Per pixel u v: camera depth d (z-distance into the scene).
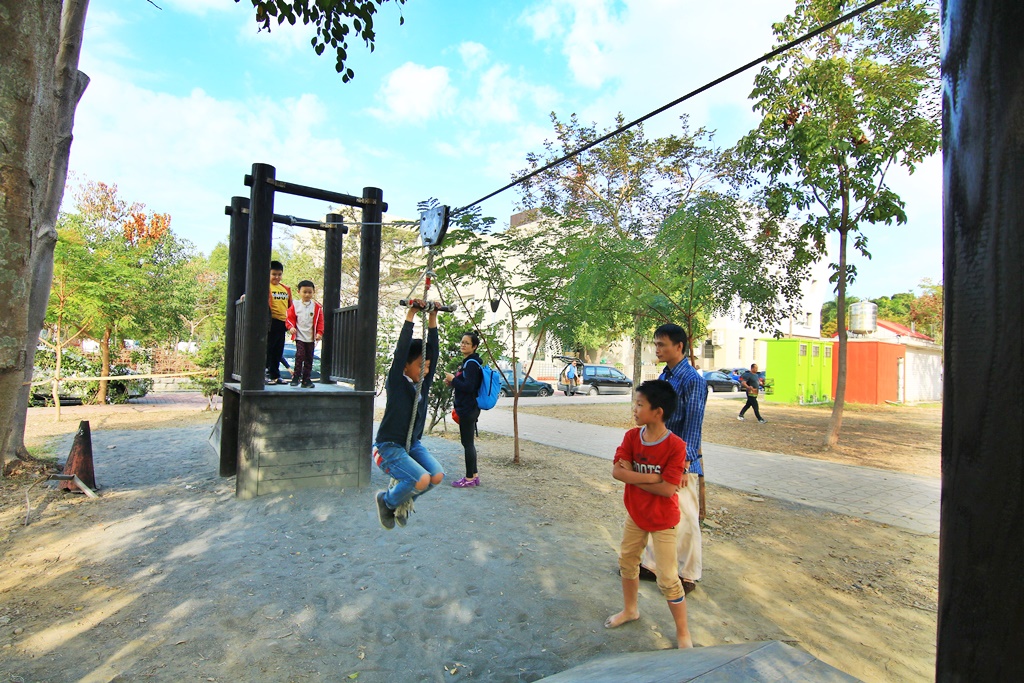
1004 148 0.91
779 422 16.53
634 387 17.42
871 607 4.09
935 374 27.66
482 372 7.02
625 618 3.64
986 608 0.91
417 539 5.02
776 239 10.52
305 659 3.18
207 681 2.93
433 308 4.13
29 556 4.47
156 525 5.22
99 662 3.07
